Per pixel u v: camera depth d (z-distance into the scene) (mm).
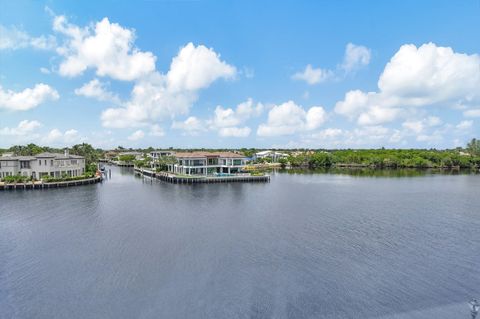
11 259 31953
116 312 22734
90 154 143250
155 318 22141
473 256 33719
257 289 26203
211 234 40812
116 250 34594
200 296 25000
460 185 96125
